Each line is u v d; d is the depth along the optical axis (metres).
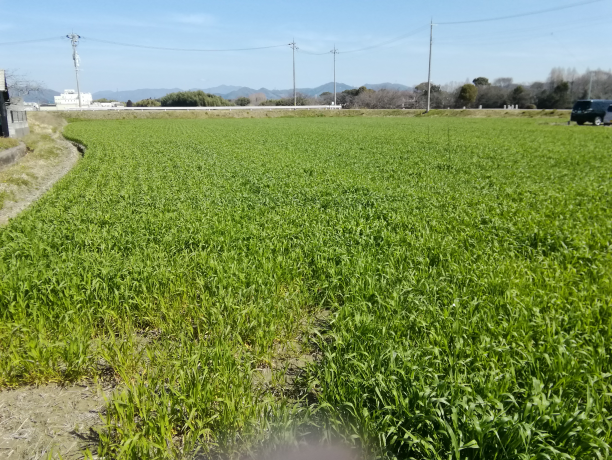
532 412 3.86
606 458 3.50
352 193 14.11
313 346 5.96
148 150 26.94
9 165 20.48
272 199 13.26
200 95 114.50
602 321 5.77
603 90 88.50
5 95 28.59
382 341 5.20
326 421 4.17
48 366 5.27
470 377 4.39
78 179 17.38
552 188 14.83
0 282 6.84
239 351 5.63
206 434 4.19
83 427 4.54
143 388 4.53
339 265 7.83
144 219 10.88
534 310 5.74
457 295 6.43
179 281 7.14
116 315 6.12
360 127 50.06
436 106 100.25
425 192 14.03
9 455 4.16
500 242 9.20
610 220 10.47
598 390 4.41
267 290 6.88
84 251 8.73
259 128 48.47
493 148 27.45
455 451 3.47
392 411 4.13
